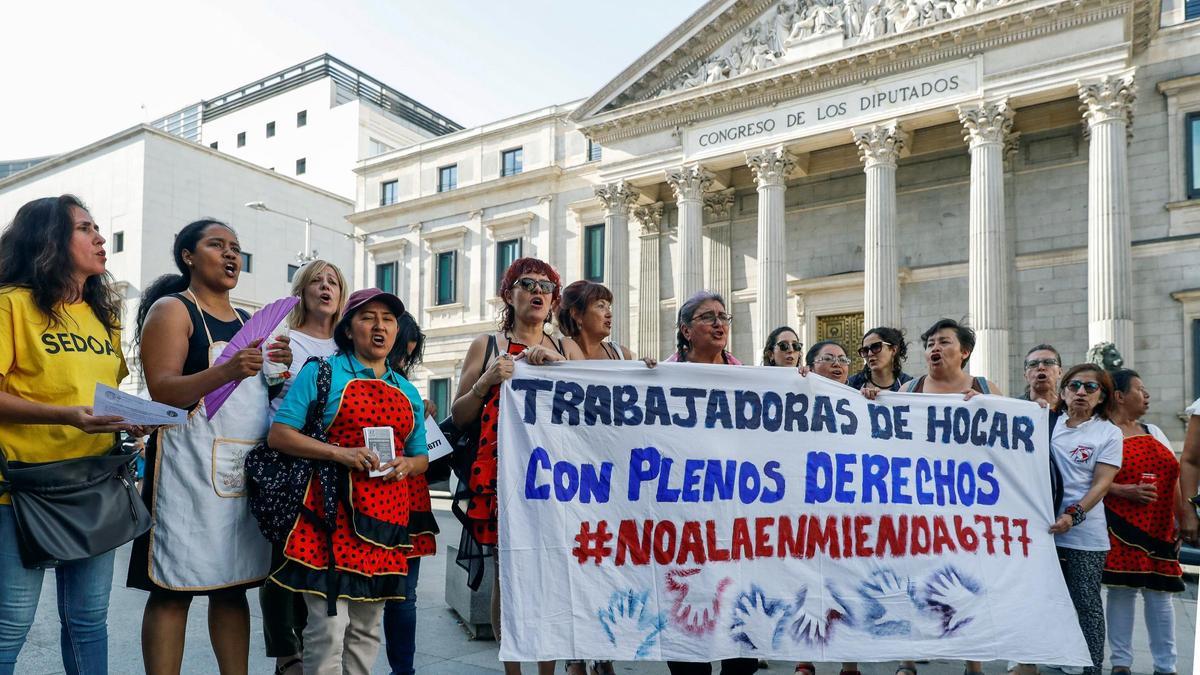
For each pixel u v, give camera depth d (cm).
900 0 2416
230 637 428
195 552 399
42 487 353
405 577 419
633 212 3184
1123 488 588
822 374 616
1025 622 504
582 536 441
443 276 3819
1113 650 613
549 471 445
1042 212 2423
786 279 2684
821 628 467
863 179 2775
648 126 2880
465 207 3753
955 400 532
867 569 486
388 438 408
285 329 513
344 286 539
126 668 571
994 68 2222
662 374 475
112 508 369
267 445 408
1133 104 2206
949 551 506
